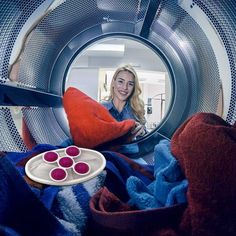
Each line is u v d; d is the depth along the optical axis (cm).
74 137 82
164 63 91
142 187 54
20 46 67
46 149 69
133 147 89
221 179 37
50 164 60
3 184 38
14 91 62
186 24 73
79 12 77
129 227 39
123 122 86
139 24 83
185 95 88
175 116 89
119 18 82
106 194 50
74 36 85
